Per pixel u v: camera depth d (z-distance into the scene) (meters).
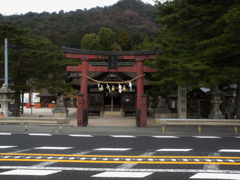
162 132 10.88
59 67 18.91
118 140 8.70
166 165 5.39
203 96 15.89
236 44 11.21
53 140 8.59
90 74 22.47
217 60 13.63
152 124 14.86
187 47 13.34
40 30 93.12
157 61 12.28
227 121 10.79
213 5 12.55
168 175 4.66
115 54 13.77
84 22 128.00
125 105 22.78
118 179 4.39
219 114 13.83
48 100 42.62
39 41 18.84
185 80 11.70
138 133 10.63
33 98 42.81
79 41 82.19
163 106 18.42
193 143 8.16
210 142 8.38
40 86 17.91
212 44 11.65
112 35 62.81
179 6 12.45
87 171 4.89
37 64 18.19
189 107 18.31
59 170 4.96
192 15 12.59
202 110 18.89
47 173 4.74
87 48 67.75
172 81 12.28
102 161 5.69
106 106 22.47
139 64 13.77
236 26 9.88
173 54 13.38
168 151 6.83
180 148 7.26
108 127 12.48
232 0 11.93
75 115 23.00
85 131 10.91
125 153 6.54
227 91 19.91
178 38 14.34
